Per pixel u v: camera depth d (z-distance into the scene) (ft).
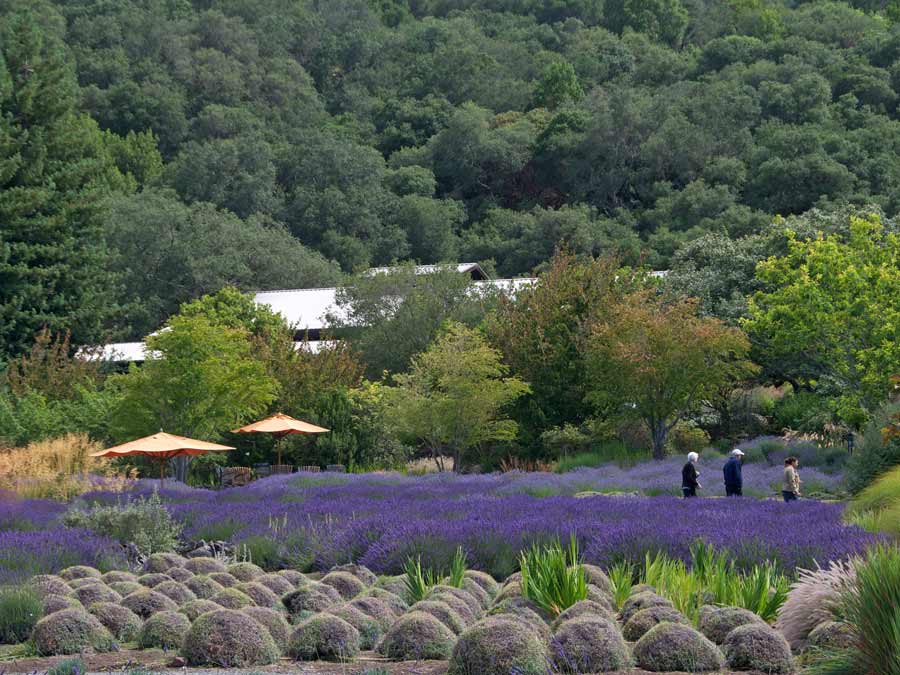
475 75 538.47
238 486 128.06
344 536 58.70
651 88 502.38
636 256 338.54
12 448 113.09
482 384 139.23
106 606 38.42
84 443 105.40
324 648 33.73
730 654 31.27
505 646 29.45
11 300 186.19
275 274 306.76
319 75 570.46
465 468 153.07
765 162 358.02
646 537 49.42
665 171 416.87
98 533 62.49
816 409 142.92
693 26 630.33
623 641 31.65
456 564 43.09
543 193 438.81
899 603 26.05
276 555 60.39
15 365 157.17
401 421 141.28
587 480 113.29
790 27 554.05
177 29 521.65
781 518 58.70
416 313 192.85
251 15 589.32
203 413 134.92
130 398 132.57
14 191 189.26
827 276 126.31
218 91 485.15
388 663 32.50
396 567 50.93
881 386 119.03
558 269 166.40
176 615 36.83
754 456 131.95
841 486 89.45
